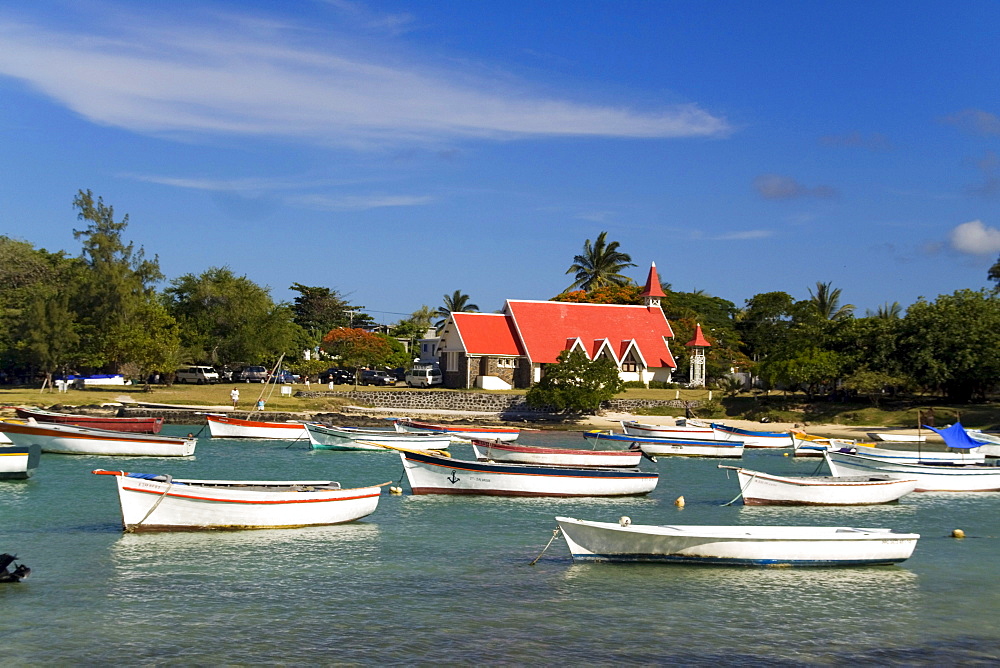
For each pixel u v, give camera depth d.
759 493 35.69
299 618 20.16
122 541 26.78
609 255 125.12
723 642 19.25
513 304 91.69
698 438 58.31
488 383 87.31
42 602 20.91
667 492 40.00
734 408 79.88
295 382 95.06
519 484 36.34
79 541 26.70
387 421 68.69
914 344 71.00
